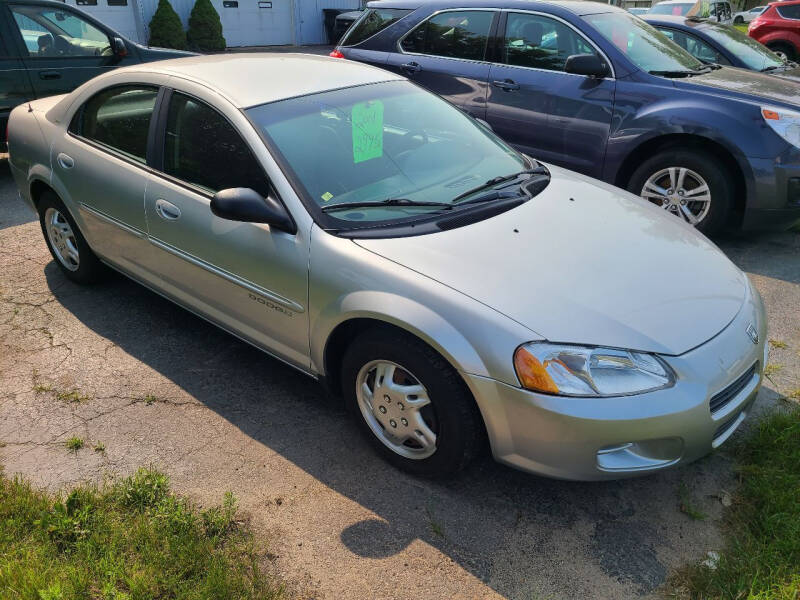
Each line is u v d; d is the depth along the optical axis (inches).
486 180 132.3
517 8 226.8
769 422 118.3
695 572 93.0
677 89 200.1
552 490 109.3
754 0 1432.1
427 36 248.1
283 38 790.5
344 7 836.6
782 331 156.7
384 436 113.4
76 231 164.6
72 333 153.9
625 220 125.6
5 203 243.3
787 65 293.7
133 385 135.3
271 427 123.8
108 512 101.2
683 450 95.0
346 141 126.3
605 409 90.7
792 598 85.7
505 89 227.5
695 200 201.0
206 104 128.4
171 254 135.7
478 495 108.1
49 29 278.1
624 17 233.1
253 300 122.4
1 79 263.3
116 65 298.8
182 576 90.4
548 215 121.7
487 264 103.8
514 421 94.5
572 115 214.8
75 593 86.5
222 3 725.9
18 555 92.4
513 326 94.0
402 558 96.0
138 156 141.7
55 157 160.6
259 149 118.3
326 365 115.7
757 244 208.8
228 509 102.4
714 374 95.8
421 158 131.3
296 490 108.5
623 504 106.4
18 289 174.6
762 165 186.4
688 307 102.3
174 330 156.1
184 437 120.6
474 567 94.8
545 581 92.7
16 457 114.7
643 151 210.8
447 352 95.9
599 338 93.7
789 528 96.1
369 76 147.8
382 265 104.0
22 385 134.6
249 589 89.4
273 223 113.0
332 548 97.4
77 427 122.6
